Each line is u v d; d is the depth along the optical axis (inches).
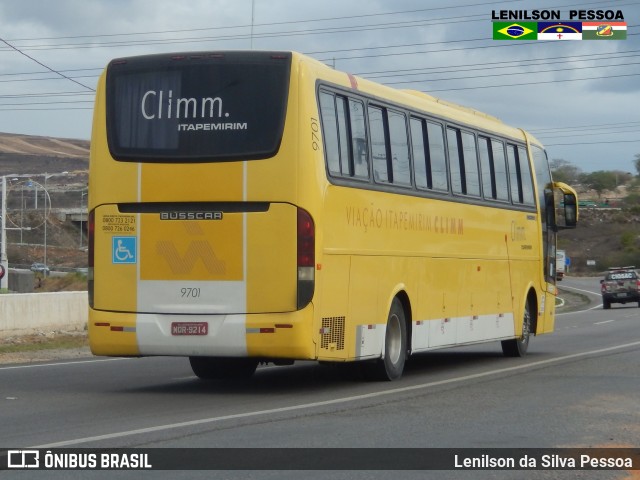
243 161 558.6
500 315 830.5
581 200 6614.2
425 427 461.4
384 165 639.8
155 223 571.8
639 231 5910.4
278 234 554.6
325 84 578.6
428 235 698.2
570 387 624.7
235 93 562.9
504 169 844.0
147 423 468.1
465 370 748.0
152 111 574.6
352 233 597.0
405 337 673.6
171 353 569.9
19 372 729.6
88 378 689.0
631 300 2337.6
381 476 357.1
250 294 557.9
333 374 714.2
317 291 557.9
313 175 556.7
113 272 579.5
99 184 582.6
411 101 684.1
